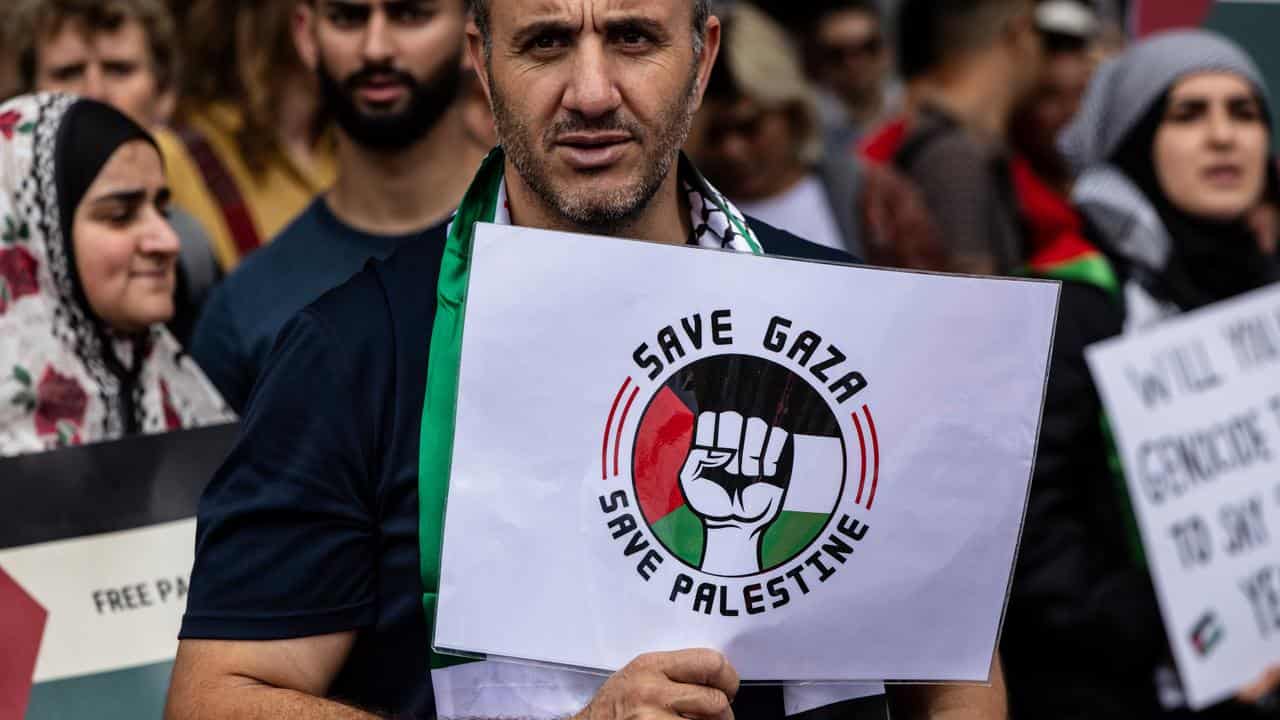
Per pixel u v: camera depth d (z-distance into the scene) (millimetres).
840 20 5648
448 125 3688
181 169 4398
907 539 2051
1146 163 4039
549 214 2115
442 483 2066
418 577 2076
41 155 2920
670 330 2016
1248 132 4043
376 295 2170
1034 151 5199
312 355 2117
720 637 2014
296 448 2090
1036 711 3590
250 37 4477
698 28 2100
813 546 2029
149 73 4211
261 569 2066
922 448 2051
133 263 2959
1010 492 2072
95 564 2768
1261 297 3857
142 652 2762
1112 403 3660
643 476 2010
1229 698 3789
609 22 2010
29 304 2908
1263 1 5332
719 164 4820
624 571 2004
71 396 2922
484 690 2051
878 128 5566
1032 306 2068
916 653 2061
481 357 2008
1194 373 3754
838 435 2033
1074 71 5168
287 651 2059
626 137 2035
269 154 4484
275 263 3672
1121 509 3703
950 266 4961
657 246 2016
